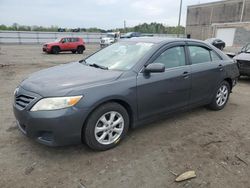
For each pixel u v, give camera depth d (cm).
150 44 409
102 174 290
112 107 335
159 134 398
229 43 3859
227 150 352
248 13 3616
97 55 455
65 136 301
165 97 396
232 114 504
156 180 282
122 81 343
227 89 536
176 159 326
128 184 274
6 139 368
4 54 1952
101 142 335
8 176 284
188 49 443
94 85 320
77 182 276
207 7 4322
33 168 300
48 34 3772
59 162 313
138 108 365
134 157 328
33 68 1164
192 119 468
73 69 391
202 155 337
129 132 402
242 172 300
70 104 297
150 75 372
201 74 450
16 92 341
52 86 314
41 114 294
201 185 275
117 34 3422
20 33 3559
